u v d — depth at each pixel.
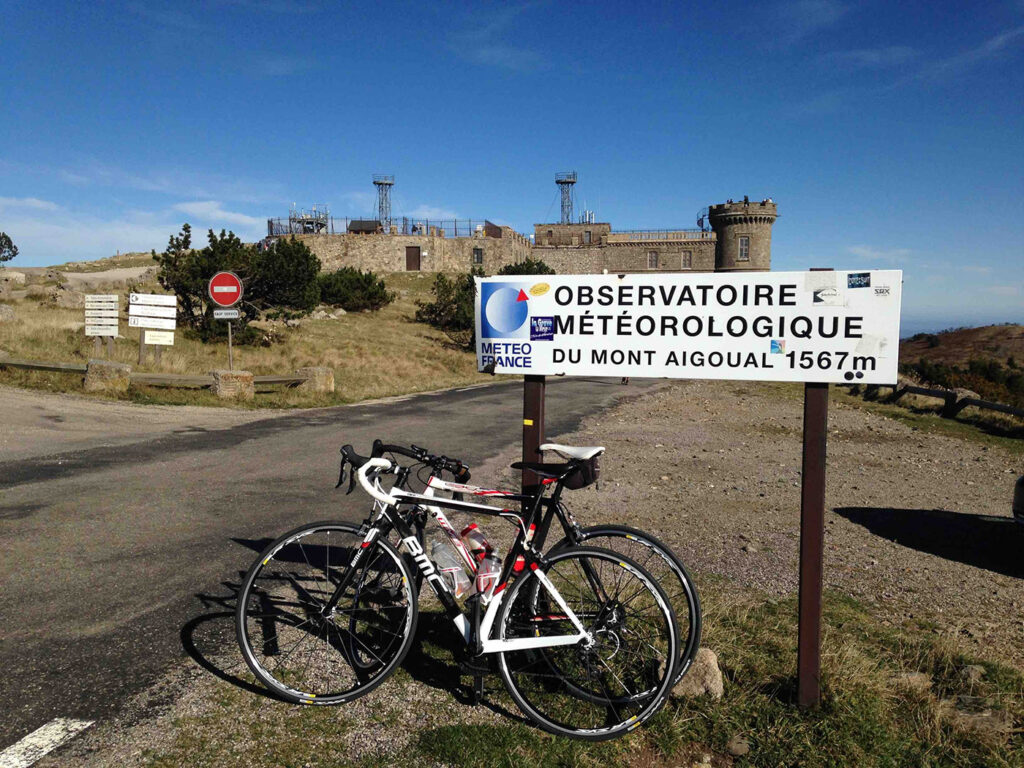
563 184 84.88
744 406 18.31
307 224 71.50
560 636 3.21
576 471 3.21
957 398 17.45
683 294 3.48
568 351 3.68
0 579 4.61
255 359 22.41
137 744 2.86
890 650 4.05
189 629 3.95
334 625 3.65
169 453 9.40
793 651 3.87
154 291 32.72
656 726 3.11
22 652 3.62
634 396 20.22
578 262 78.56
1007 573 6.05
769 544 6.36
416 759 2.80
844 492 9.15
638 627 3.63
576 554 3.23
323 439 11.16
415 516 3.44
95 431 10.69
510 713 3.18
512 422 14.22
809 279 3.25
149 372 16.61
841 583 5.53
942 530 7.41
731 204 67.25
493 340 3.80
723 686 3.40
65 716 3.04
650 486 8.76
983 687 3.66
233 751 2.83
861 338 3.19
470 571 3.38
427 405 16.97
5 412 11.41
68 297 28.48
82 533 5.67
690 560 5.76
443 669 3.56
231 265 23.67
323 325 34.75
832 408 18.28
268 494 7.32
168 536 5.68
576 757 2.86
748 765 2.89
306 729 3.01
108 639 3.80
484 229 72.88
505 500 3.35
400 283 61.25
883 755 2.92
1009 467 11.38
